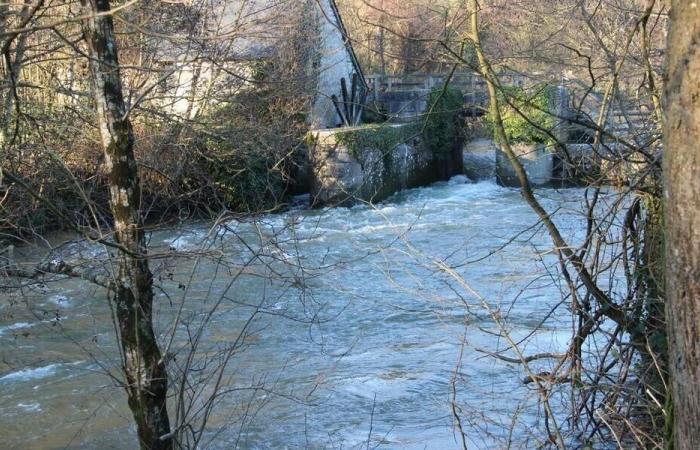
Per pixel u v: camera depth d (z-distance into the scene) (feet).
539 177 77.10
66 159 21.36
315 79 45.85
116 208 16.84
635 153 20.56
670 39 10.57
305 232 68.69
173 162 21.30
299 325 42.45
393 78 86.89
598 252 19.84
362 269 54.60
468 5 19.97
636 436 17.95
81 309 44.29
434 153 108.68
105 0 16.56
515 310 41.50
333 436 28.94
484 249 58.18
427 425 29.43
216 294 45.62
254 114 30.19
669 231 10.69
